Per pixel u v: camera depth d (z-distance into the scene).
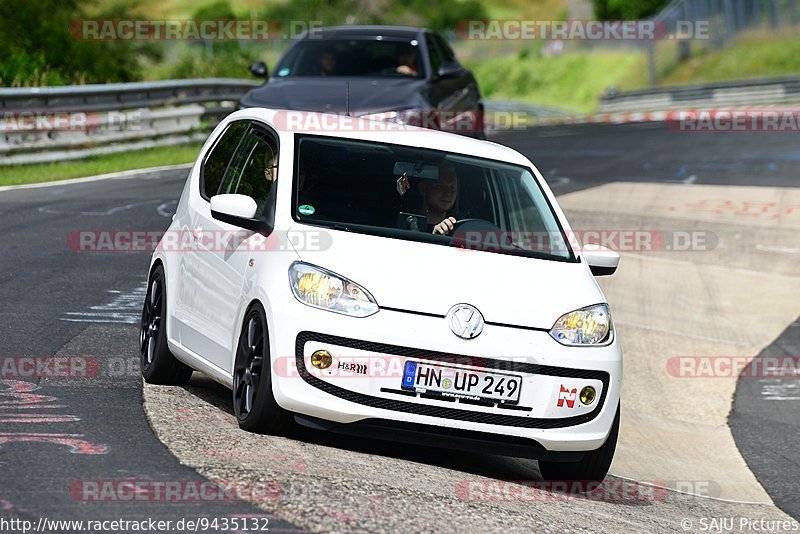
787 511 27.36
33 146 71.19
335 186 24.25
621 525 20.98
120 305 35.59
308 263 21.91
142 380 26.64
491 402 21.47
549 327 22.08
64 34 106.38
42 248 44.66
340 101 47.81
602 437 22.34
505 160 26.77
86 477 18.17
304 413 21.31
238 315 22.78
